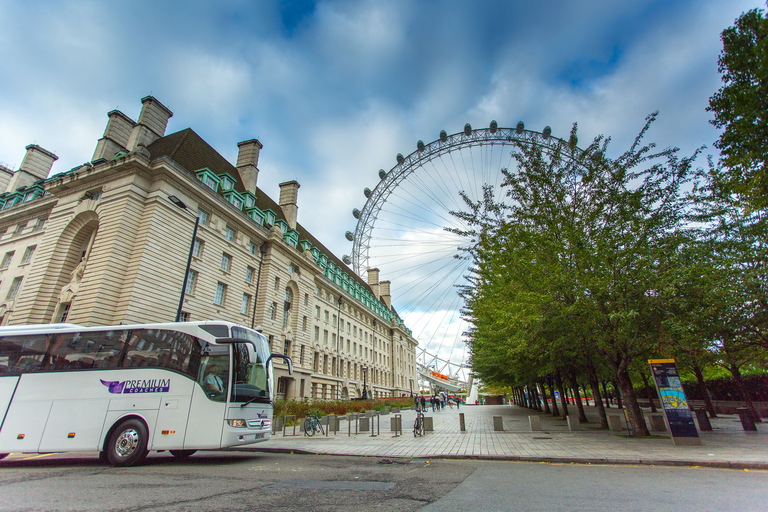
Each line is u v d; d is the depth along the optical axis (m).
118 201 29.05
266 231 41.97
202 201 33.72
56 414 10.98
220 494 6.84
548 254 15.61
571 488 7.21
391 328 90.75
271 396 12.50
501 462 10.98
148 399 10.91
